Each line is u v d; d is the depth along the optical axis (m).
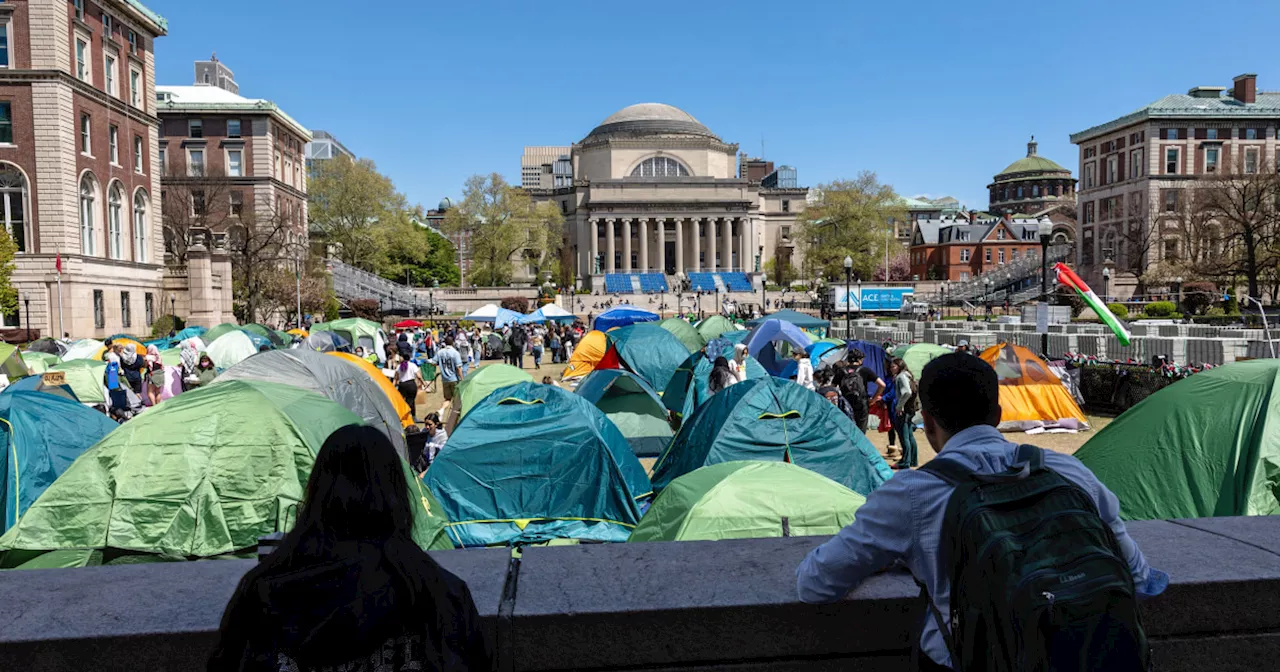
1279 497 7.48
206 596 3.23
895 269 113.31
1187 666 3.21
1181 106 80.50
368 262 85.75
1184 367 19.77
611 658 3.06
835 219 97.62
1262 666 3.24
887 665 3.13
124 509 8.27
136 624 2.97
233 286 54.72
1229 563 3.36
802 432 11.13
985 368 2.72
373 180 84.44
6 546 8.04
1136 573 2.80
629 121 131.88
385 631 2.11
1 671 2.89
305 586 2.13
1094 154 90.31
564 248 129.75
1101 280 77.69
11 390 11.29
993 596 2.13
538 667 3.06
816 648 3.12
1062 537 2.17
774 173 167.00
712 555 3.60
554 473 10.68
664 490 8.42
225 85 95.25
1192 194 70.81
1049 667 1.99
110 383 19.06
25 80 42.78
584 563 3.52
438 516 9.43
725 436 11.10
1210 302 60.12
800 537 3.84
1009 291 87.12
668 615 3.07
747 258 123.56
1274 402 7.78
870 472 11.19
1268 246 60.59
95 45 47.16
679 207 122.12
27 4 42.72
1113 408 20.97
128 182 50.28
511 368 18.23
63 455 10.97
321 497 2.27
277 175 75.38
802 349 23.55
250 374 12.98
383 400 14.52
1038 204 145.25
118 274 48.16
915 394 15.02
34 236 43.44
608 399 18.70
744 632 3.09
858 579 2.72
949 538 2.35
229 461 8.59
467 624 2.25
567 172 165.00
